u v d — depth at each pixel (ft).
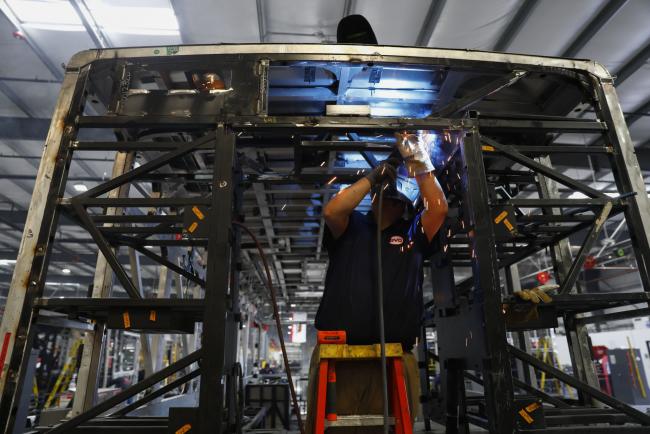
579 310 7.74
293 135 6.77
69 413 8.86
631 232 6.64
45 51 15.07
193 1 12.55
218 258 5.64
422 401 9.13
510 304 6.10
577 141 20.71
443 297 7.68
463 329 6.61
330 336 4.44
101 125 6.49
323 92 7.88
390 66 6.98
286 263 22.81
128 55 6.87
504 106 8.46
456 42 14.61
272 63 6.86
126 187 9.80
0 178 25.72
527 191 24.93
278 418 16.74
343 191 5.18
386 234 5.46
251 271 20.88
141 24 13.57
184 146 6.34
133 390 5.18
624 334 36.42
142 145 6.40
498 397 5.39
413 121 6.53
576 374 9.45
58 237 36.14
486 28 14.01
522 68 7.24
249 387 17.21
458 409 6.83
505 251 9.89
